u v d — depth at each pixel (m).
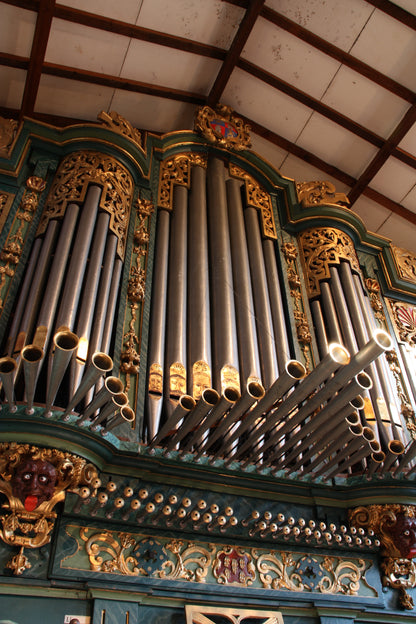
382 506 5.86
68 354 3.96
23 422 4.55
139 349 5.88
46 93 8.40
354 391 4.53
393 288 8.79
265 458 5.71
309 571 5.52
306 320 7.26
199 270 6.96
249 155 8.91
